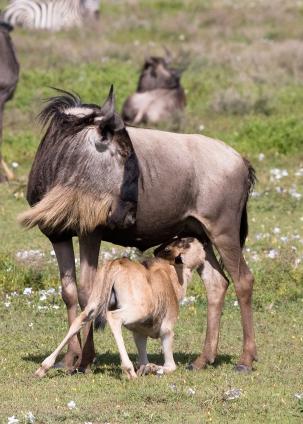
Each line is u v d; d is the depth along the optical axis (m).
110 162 31.12
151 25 120.69
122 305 30.69
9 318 39.78
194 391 30.23
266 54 100.81
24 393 29.89
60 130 31.67
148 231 33.00
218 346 36.84
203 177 33.56
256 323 39.69
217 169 33.81
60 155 31.33
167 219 33.09
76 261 46.53
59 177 31.23
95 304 30.78
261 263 46.66
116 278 30.69
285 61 98.94
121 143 31.25
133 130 33.19
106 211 31.22
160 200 32.53
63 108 32.25
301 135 71.69
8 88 62.56
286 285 43.97
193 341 37.53
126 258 31.58
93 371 32.66
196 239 33.25
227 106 81.12
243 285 34.12
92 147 31.05
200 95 86.50
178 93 79.25
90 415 27.80
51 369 32.53
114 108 31.08
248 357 33.59
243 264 34.31
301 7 134.00
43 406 28.66
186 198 33.31
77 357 32.62
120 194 31.22
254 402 29.48
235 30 119.50
